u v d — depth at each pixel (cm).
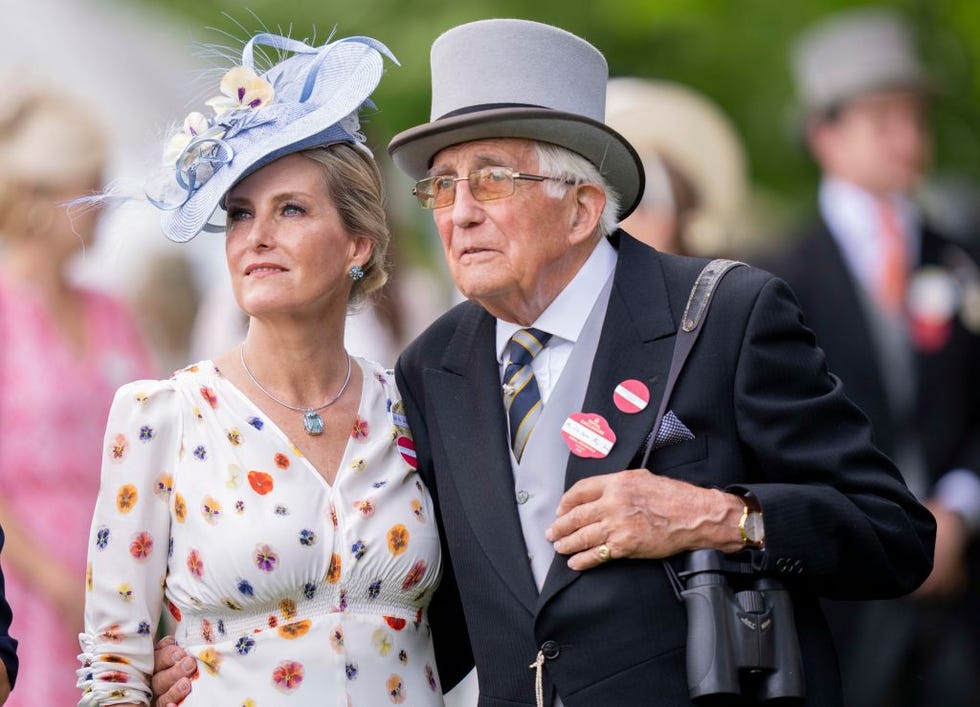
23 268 1641
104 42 1900
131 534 1147
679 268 1184
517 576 1134
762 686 1098
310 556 1145
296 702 1134
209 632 1152
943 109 2994
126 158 1817
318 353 1189
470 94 1165
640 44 2945
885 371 1814
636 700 1103
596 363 1159
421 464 1212
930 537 1173
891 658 1727
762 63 2973
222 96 1175
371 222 1192
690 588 1095
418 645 1186
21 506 1594
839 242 1853
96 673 1138
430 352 1232
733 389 1136
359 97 1169
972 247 1870
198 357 1886
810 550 1102
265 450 1163
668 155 1697
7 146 1656
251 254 1162
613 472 1127
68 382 1630
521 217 1148
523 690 1130
